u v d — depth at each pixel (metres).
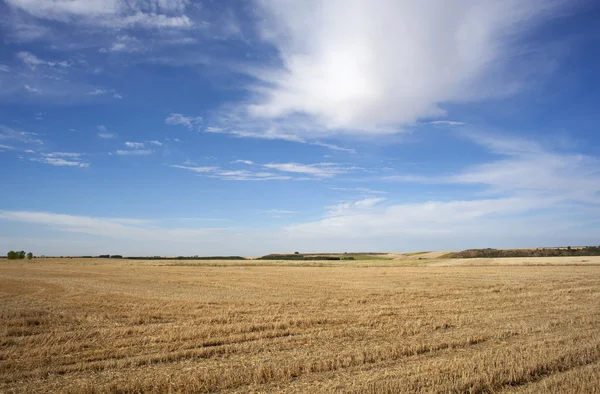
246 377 9.73
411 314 19.73
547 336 14.34
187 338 14.55
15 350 12.79
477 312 20.14
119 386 9.11
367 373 10.15
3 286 35.22
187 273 56.00
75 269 67.81
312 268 68.62
